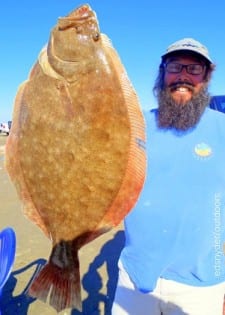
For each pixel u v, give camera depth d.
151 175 0.93
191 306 0.93
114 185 0.68
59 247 0.72
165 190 0.92
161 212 0.92
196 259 0.91
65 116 0.66
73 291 0.71
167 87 0.96
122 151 0.66
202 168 0.92
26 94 0.69
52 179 0.69
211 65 0.96
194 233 0.92
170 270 0.93
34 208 0.72
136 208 0.93
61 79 0.66
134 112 0.65
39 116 0.68
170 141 0.94
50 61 0.67
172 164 0.93
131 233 0.95
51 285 0.71
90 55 0.65
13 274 1.86
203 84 0.96
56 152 0.68
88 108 0.66
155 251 0.93
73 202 0.69
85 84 0.65
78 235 0.71
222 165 0.92
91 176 0.68
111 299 1.67
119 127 0.66
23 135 0.70
